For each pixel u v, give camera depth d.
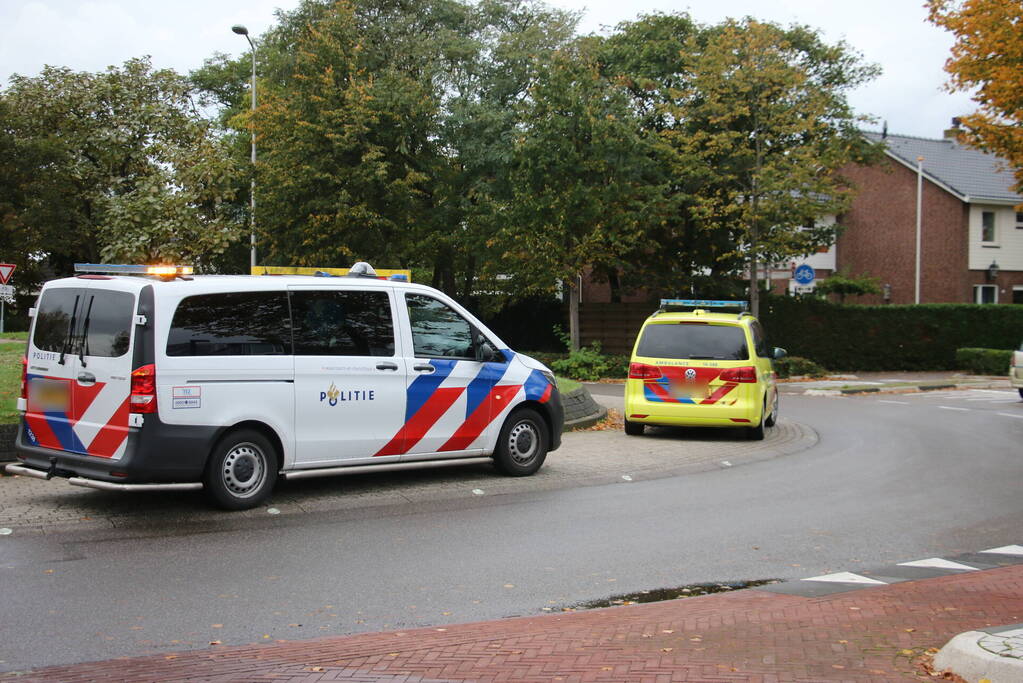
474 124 28.06
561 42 29.23
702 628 5.04
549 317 34.53
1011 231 37.44
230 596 5.71
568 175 26.38
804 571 6.53
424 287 9.36
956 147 40.56
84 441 7.82
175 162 28.61
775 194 26.45
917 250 36.69
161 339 7.57
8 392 12.05
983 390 25.33
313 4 29.66
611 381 26.92
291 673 4.31
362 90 25.81
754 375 13.17
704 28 30.17
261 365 8.08
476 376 9.55
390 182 26.78
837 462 11.84
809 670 4.30
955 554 7.10
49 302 8.27
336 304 8.63
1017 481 10.48
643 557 6.83
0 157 33.22
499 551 6.93
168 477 7.60
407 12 30.66
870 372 31.42
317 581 6.08
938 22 17.61
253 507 8.16
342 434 8.59
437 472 10.23
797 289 26.14
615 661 4.45
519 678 4.22
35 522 7.54
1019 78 16.44
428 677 4.24
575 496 9.12
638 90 30.09
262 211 27.36
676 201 26.86
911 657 4.49
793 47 29.38
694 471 10.84
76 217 36.47
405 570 6.38
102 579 6.01
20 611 5.34
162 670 4.37
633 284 30.80
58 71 37.91
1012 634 4.38
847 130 29.19
